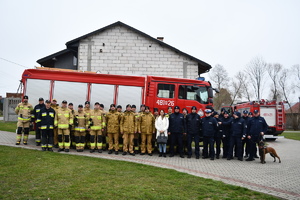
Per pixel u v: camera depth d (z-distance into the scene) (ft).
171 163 30.42
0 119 94.68
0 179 19.72
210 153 35.42
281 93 176.76
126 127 34.86
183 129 35.60
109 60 61.82
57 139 37.32
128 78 40.24
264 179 23.99
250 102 67.15
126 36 62.34
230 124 36.45
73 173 22.27
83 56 61.67
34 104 39.24
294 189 20.83
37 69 39.81
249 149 37.99
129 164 27.45
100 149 35.32
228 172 26.71
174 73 62.34
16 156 27.89
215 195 18.17
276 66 176.65
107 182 20.17
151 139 36.24
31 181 19.52
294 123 151.02
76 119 34.96
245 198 17.69
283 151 46.01
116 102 39.75
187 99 40.19
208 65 63.05
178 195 17.83
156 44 62.59
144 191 18.28
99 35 62.23
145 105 39.34
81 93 39.68
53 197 16.35
